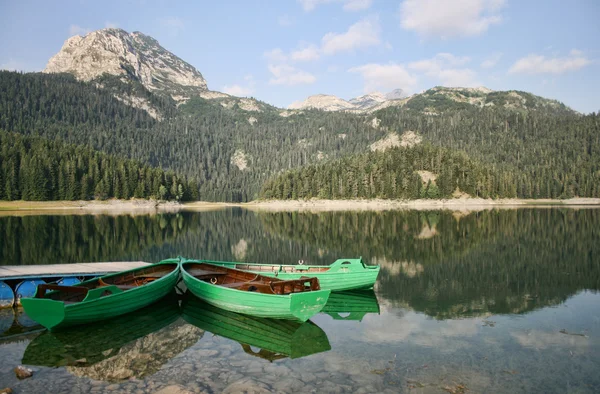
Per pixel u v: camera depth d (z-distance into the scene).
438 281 22.84
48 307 14.25
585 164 196.88
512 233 47.53
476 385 10.03
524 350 12.31
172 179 167.75
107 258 31.61
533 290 20.23
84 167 137.50
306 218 89.44
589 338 13.30
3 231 52.66
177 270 21.58
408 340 13.38
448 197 147.38
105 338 14.32
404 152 177.50
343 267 21.75
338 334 14.20
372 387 9.94
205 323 16.12
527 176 169.75
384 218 83.69
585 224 58.69
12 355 12.61
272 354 12.39
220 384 10.17
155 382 10.37
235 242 44.12
